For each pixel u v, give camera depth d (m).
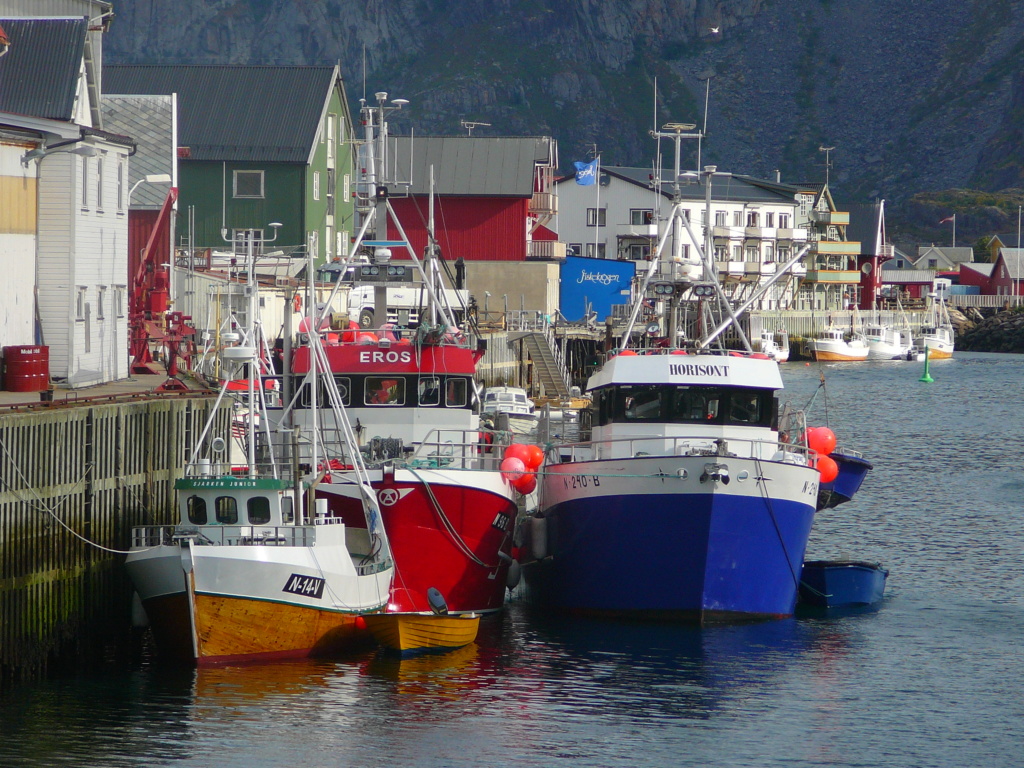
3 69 126.62
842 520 161.62
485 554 108.56
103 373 134.38
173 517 108.00
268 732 81.31
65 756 76.38
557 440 132.38
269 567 91.88
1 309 117.25
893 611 117.62
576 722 85.12
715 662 99.75
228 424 114.56
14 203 119.38
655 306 149.00
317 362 112.00
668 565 108.69
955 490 184.62
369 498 102.12
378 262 119.88
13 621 88.00
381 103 131.50
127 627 101.75
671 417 113.31
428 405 113.31
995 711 89.44
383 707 86.56
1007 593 125.19
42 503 90.81
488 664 97.69
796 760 79.56
